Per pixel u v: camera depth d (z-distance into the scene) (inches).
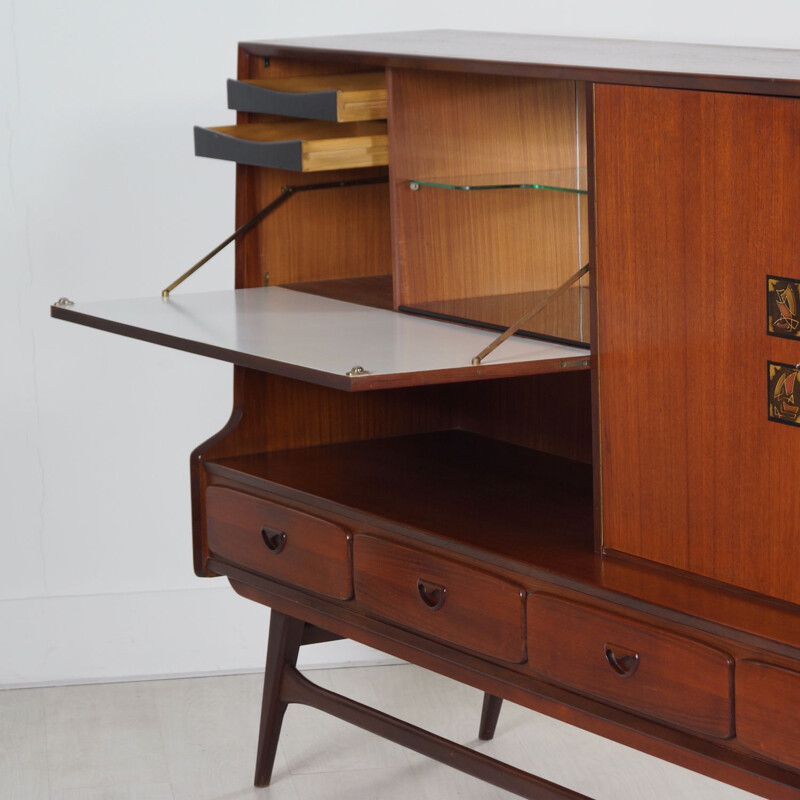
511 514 96.3
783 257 69.6
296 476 107.6
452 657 92.0
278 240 115.3
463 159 100.7
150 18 139.3
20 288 141.8
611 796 120.9
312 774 126.0
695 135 72.8
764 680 71.9
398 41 109.3
